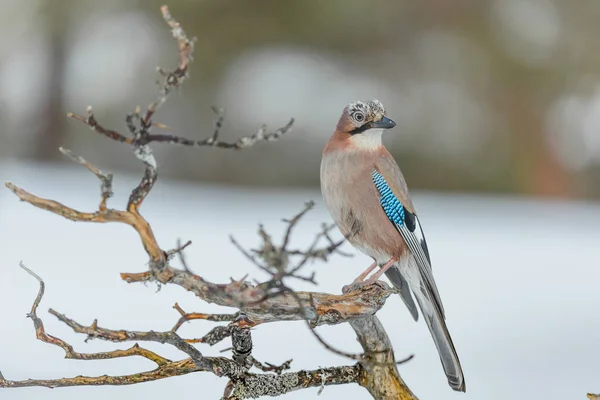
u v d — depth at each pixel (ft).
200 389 19.13
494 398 19.35
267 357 21.59
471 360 22.71
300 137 75.05
